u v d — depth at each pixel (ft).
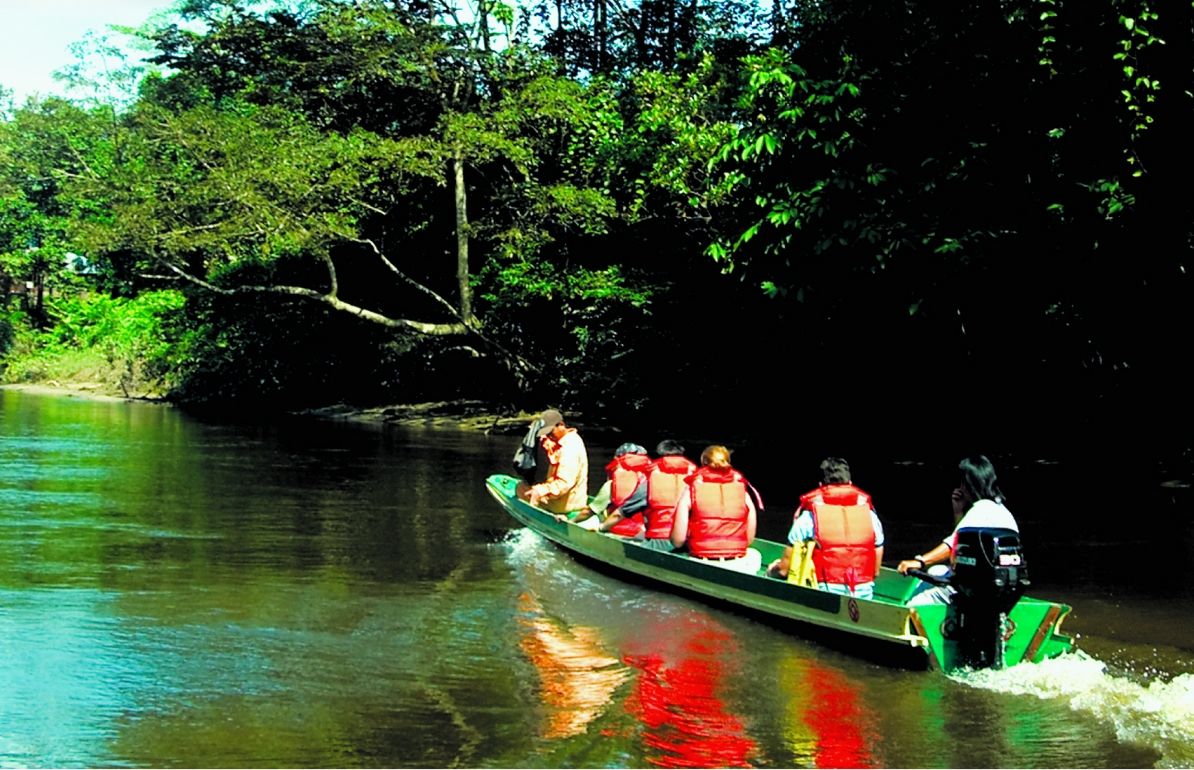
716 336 64.59
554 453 31.71
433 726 16.37
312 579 26.63
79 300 147.74
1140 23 32.68
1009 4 35.60
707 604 24.14
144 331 116.78
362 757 15.08
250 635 21.35
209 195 74.59
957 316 45.16
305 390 103.86
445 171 84.23
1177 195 34.91
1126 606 24.85
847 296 44.62
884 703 17.70
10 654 19.76
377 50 76.28
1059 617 19.47
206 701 17.35
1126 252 37.06
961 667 19.38
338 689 18.10
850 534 22.11
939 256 37.65
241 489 43.21
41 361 133.59
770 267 43.65
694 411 74.90
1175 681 19.04
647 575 25.95
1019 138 36.04
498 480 38.83
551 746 15.61
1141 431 48.42
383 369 97.30
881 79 38.11
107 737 15.70
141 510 37.14
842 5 41.57
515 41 81.82
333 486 44.78
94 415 84.69
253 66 89.61
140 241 77.71
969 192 36.63
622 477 28.84
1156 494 43.14
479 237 81.46
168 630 21.61
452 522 35.78
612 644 21.11
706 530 25.14
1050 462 52.16
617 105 73.61
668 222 72.49
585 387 81.56
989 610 18.86
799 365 59.47
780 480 48.93
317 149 75.25
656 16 85.71
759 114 43.34
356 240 78.54
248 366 103.14
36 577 26.20
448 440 68.59
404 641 21.11
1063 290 40.78
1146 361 43.86
